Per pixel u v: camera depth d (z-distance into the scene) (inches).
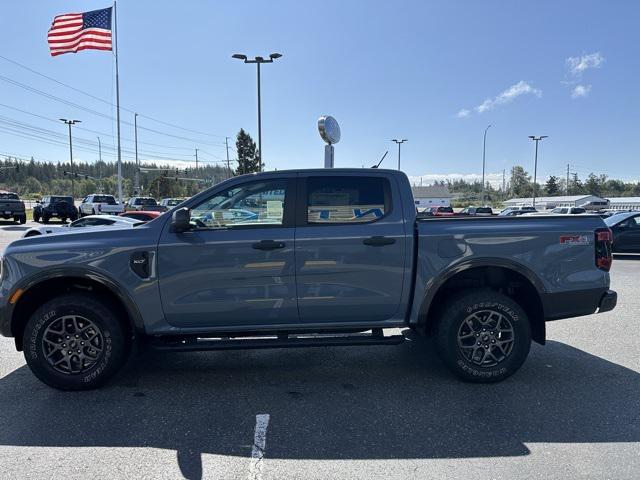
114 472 120.6
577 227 179.3
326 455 128.5
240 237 171.2
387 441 135.6
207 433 141.2
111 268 168.4
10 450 131.3
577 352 215.9
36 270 167.5
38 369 169.2
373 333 181.6
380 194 178.5
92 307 168.7
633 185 5315.0
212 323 174.6
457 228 175.6
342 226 175.2
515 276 183.2
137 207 1343.5
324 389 174.7
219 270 170.4
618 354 212.5
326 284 173.0
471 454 128.2
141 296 169.8
